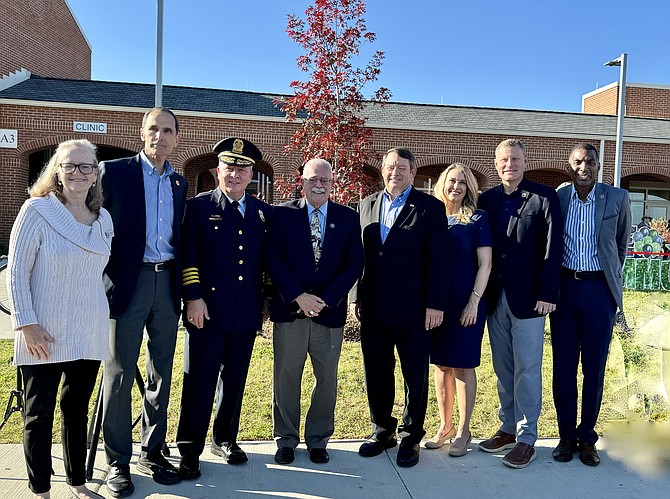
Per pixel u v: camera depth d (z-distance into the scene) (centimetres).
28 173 1642
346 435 439
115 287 326
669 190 2141
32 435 294
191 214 361
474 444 425
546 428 464
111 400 334
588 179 388
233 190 365
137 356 338
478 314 398
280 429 391
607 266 387
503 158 395
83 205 304
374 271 393
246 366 379
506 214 397
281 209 384
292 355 380
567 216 397
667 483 361
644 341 489
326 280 379
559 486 356
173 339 351
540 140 1748
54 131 1577
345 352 666
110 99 1652
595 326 390
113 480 332
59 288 286
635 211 2134
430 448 414
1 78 1806
